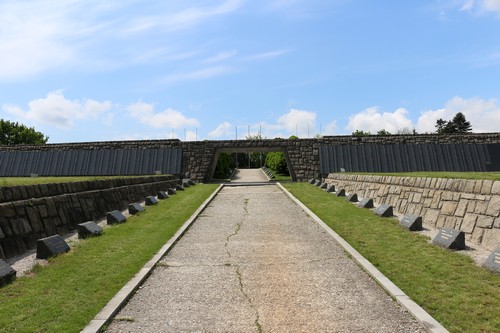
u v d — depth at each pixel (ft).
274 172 176.65
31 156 110.42
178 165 105.81
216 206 57.47
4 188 29.81
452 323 17.19
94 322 17.65
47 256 27.48
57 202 36.45
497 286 21.34
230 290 22.45
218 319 18.44
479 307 18.70
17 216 30.07
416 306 19.06
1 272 21.99
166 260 29.01
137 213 47.65
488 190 30.68
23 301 19.69
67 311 18.69
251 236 37.14
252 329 17.30
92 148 109.50
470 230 31.48
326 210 49.32
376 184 55.47
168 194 70.59
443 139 103.50
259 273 25.66
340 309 19.47
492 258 24.14
